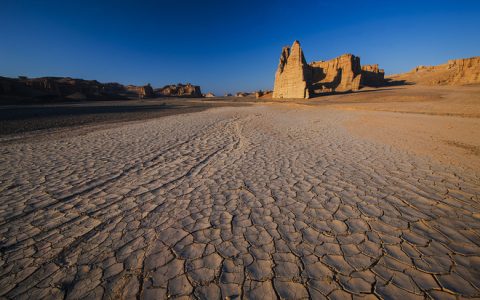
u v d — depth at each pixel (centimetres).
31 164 679
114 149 862
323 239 323
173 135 1148
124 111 2906
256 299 232
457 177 537
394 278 254
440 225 351
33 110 2978
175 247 311
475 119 1445
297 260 283
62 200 454
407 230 340
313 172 593
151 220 380
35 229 359
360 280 252
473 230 337
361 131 1168
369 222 362
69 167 653
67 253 303
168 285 249
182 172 610
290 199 446
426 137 977
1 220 384
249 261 283
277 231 344
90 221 379
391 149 801
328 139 995
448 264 272
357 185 505
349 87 7325
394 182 517
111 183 539
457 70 7000
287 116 2036
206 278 258
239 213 398
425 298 229
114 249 309
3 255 300
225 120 1797
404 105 2577
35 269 276
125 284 251
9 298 236
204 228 355
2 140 1032
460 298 228
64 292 242
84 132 1243
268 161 695
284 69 6009
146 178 570
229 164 674
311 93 5534
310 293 237
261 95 8069
